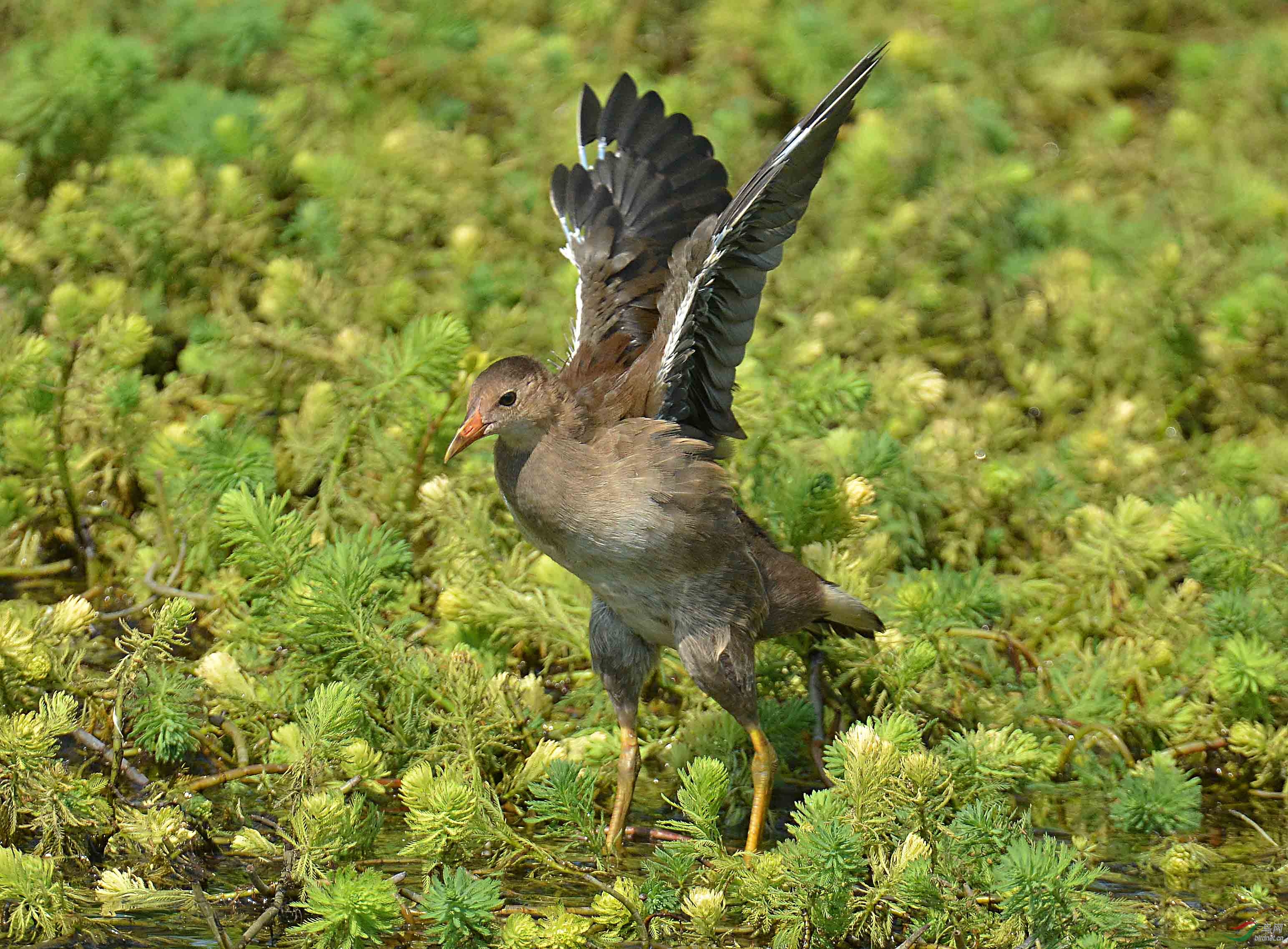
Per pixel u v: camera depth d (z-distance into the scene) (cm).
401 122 1457
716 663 902
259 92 1492
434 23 1530
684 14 1686
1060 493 1169
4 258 1240
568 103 1508
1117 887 857
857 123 1545
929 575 1042
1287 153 1520
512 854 816
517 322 1260
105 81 1362
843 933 737
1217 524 1040
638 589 901
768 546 949
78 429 1182
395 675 937
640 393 910
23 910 753
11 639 859
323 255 1317
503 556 1089
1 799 820
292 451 1180
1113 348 1323
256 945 757
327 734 822
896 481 1139
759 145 1443
